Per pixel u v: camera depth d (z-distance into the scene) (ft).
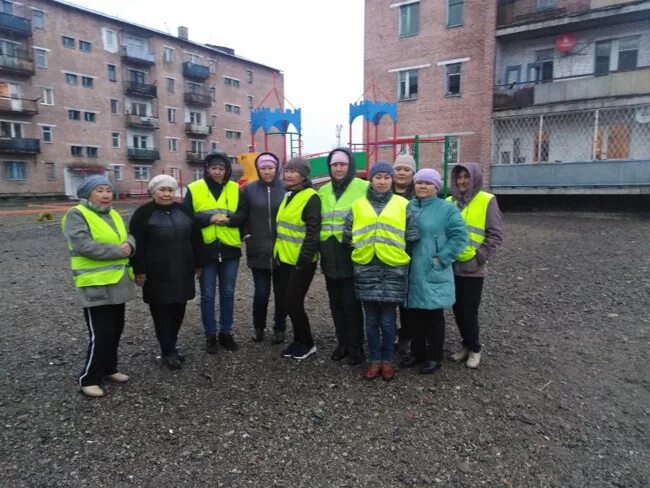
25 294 21.75
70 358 13.71
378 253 11.48
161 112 141.79
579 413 10.32
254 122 53.26
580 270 24.57
